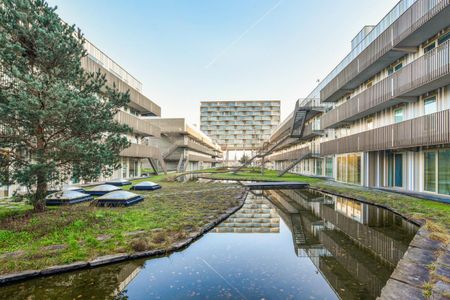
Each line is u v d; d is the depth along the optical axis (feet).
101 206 34.09
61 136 26.55
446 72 33.27
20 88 22.90
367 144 53.42
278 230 25.88
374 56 50.70
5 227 22.39
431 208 29.91
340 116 67.36
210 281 15.01
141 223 25.22
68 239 19.85
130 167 92.53
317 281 14.98
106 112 27.45
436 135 35.37
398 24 43.52
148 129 95.45
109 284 14.48
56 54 25.20
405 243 21.24
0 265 15.21
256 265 17.33
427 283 12.44
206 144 223.92
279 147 167.94
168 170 152.46
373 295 13.32
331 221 29.43
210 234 24.22
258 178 90.12
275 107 315.58
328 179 83.46
